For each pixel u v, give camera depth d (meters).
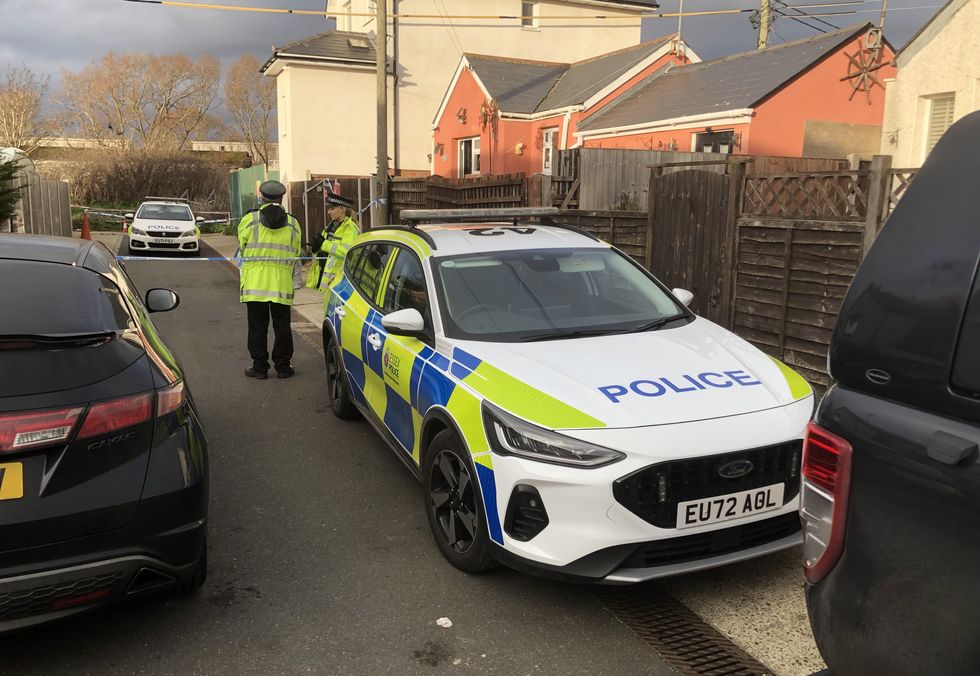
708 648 3.03
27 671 2.84
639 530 2.96
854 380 1.77
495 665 2.91
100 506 2.62
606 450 2.97
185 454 2.90
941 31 8.55
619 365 3.52
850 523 1.75
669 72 17.56
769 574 3.61
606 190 9.80
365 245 5.77
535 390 3.29
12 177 13.16
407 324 4.01
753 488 3.10
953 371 1.54
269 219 6.98
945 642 1.52
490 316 4.06
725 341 3.98
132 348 2.97
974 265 1.55
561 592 3.45
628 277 4.62
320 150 23.02
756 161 11.09
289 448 5.39
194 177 35.59
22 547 2.52
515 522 3.13
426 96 24.03
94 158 35.12
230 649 3.00
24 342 2.66
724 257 6.89
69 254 3.49
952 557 1.50
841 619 1.76
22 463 2.54
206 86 56.44
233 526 4.13
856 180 5.69
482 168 18.81
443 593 3.43
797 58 14.13
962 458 1.49
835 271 5.79
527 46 25.08
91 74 51.50
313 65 22.41
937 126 8.89
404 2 23.25
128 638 3.06
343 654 2.98
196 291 13.26
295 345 8.91
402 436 4.32
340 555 3.80
